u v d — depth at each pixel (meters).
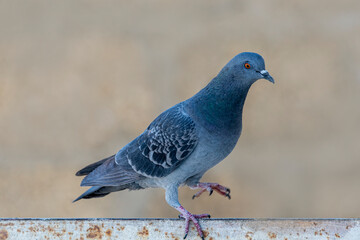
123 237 5.76
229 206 9.54
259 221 5.83
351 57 9.79
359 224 5.64
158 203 9.59
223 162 9.59
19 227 5.72
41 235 5.70
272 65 9.80
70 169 9.59
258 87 9.72
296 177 9.59
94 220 5.77
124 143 9.66
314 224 5.70
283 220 5.75
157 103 9.71
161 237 5.84
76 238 5.70
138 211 9.58
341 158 9.65
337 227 5.66
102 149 9.64
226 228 5.89
